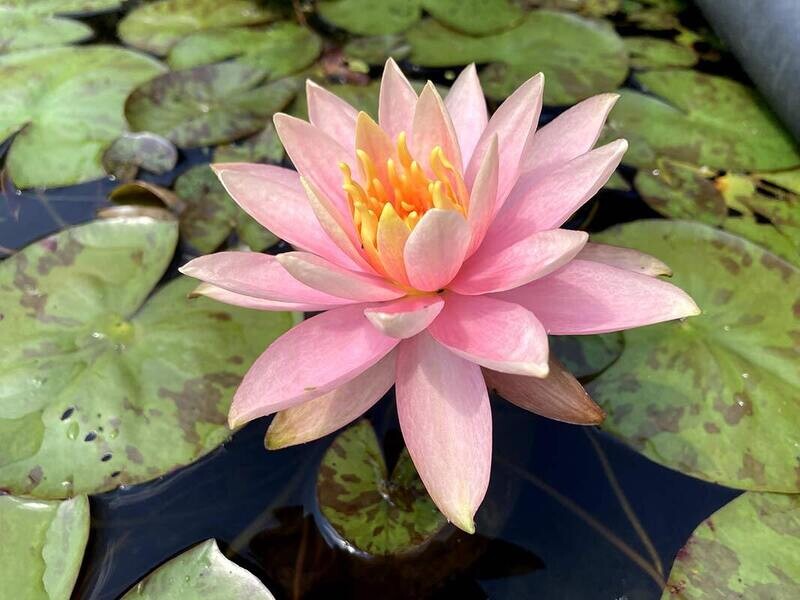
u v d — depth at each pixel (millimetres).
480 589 163
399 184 178
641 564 166
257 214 174
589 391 196
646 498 178
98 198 264
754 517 169
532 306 164
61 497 174
